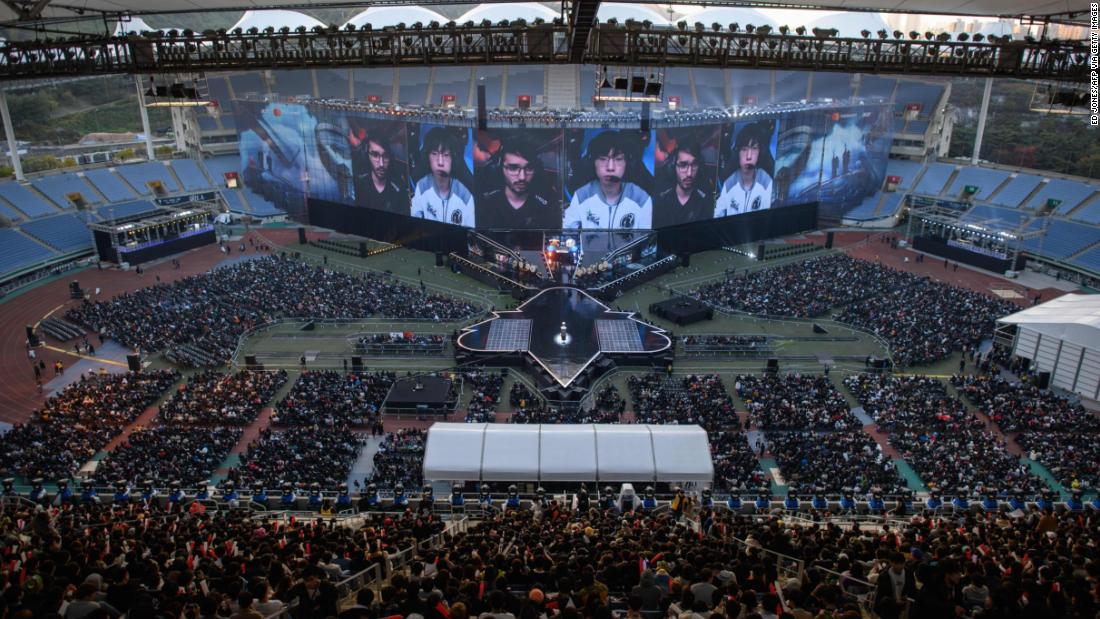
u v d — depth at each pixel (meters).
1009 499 38.34
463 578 16.62
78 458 46.31
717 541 21.80
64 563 16.56
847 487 40.22
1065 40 37.62
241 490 39.91
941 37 38.00
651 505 34.28
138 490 38.44
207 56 38.78
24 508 32.28
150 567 16.95
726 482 43.88
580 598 14.24
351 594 17.64
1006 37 38.53
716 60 38.09
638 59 37.59
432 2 38.03
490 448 43.03
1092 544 21.97
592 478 42.12
